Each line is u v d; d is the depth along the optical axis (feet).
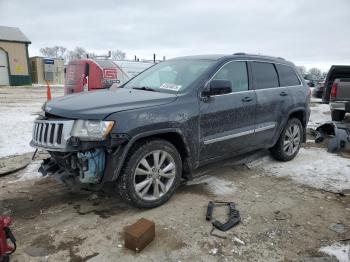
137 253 9.82
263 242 10.52
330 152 21.43
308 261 9.50
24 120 30.71
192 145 13.42
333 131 25.76
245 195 14.12
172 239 10.57
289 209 12.87
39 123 12.32
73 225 11.41
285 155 18.83
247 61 16.47
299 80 19.74
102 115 11.10
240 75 15.90
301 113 19.70
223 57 15.53
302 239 10.75
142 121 11.66
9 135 24.00
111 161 11.27
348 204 13.48
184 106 13.00
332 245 10.42
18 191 14.23
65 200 13.37
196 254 9.84
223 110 14.44
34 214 12.19
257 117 16.33
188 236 10.77
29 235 10.75
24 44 95.66
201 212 12.42
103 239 10.55
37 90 79.10
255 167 17.95
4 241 9.08
